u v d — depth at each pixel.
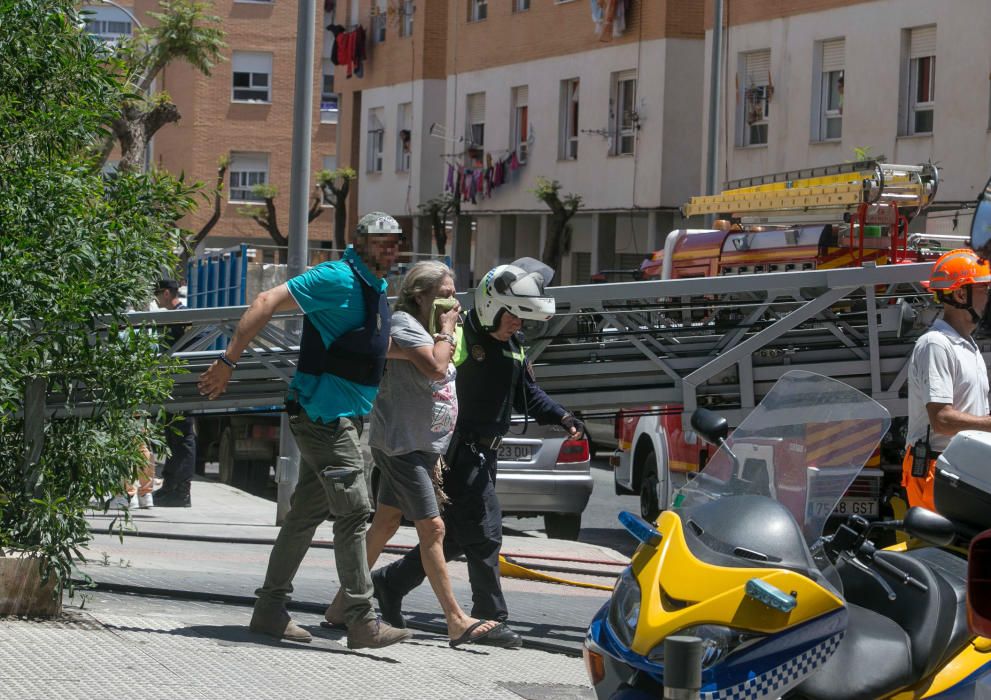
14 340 9.23
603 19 43.25
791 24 36.62
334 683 8.09
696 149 41.50
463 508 9.54
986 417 8.79
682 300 13.55
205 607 10.33
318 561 14.09
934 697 5.91
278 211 78.56
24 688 7.35
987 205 16.69
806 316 12.50
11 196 9.23
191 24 32.03
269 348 12.63
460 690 8.23
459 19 51.59
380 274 8.76
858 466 6.27
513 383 9.62
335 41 60.88
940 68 32.19
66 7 9.95
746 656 5.40
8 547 9.23
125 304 9.62
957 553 6.71
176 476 18.81
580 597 12.51
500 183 48.88
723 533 5.83
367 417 9.24
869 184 17.80
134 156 31.00
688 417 12.71
